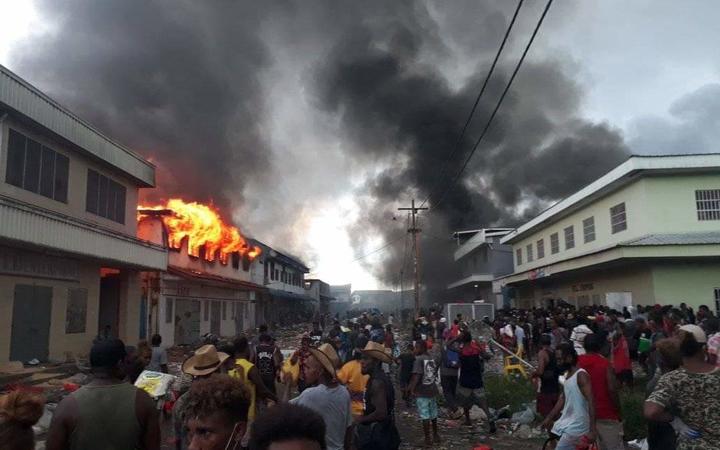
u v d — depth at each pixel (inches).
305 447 59.9
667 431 161.8
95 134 753.6
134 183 920.9
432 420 368.2
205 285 1264.8
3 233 526.9
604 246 1024.2
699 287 820.6
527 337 756.6
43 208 621.0
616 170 909.2
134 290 917.2
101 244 727.1
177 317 1099.9
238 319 1540.4
